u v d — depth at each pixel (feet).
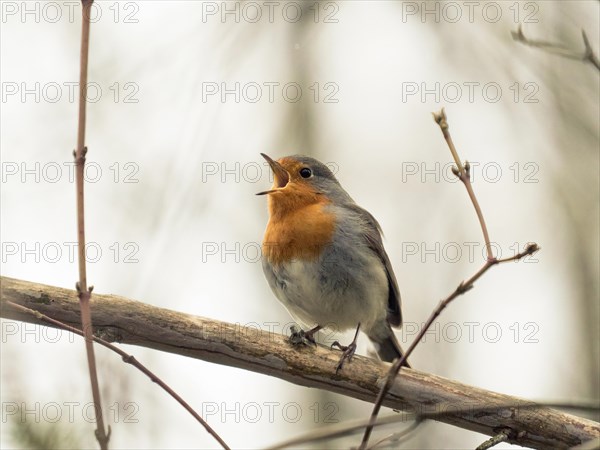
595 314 47.06
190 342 30.81
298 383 32.22
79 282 21.80
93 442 21.77
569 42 43.24
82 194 22.16
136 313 30.22
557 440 29.66
